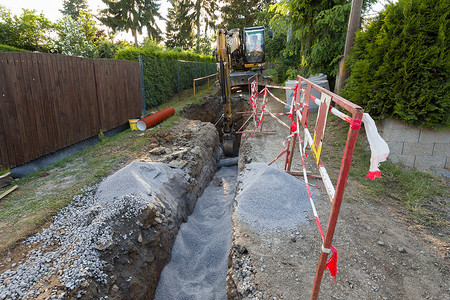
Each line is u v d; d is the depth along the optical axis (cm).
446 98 465
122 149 647
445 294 235
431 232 324
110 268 285
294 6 945
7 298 229
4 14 1348
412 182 448
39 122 538
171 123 888
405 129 509
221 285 343
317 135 240
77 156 605
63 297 236
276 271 264
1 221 350
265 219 348
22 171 504
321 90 234
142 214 357
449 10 451
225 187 679
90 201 408
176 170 545
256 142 691
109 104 775
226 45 942
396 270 263
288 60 1470
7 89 472
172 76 1427
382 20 525
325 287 242
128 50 1227
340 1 866
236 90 1569
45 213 369
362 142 581
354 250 290
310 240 309
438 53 460
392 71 503
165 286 355
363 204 384
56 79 579
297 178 445
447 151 496
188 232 455
